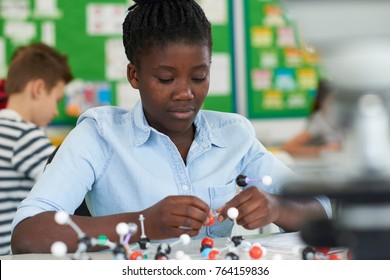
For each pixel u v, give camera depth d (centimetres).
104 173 133
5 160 204
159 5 120
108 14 322
